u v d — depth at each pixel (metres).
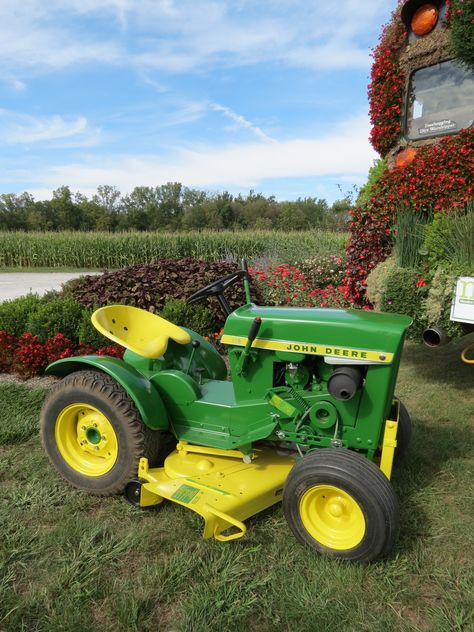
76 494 3.18
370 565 2.45
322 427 2.76
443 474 3.39
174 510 2.96
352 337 2.67
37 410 4.52
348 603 2.23
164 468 3.08
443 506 3.00
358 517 2.42
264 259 12.59
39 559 2.56
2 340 5.86
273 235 20.83
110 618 2.18
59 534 2.73
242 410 2.99
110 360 3.20
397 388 5.24
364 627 2.10
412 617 2.17
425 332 4.15
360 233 5.81
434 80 5.07
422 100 5.21
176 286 7.20
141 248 22.84
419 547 2.60
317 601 2.23
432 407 4.68
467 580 2.36
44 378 5.58
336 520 2.53
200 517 2.88
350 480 2.37
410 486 3.23
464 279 3.72
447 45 4.87
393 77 5.33
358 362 2.64
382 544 2.35
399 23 5.24
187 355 3.49
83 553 2.57
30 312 6.29
